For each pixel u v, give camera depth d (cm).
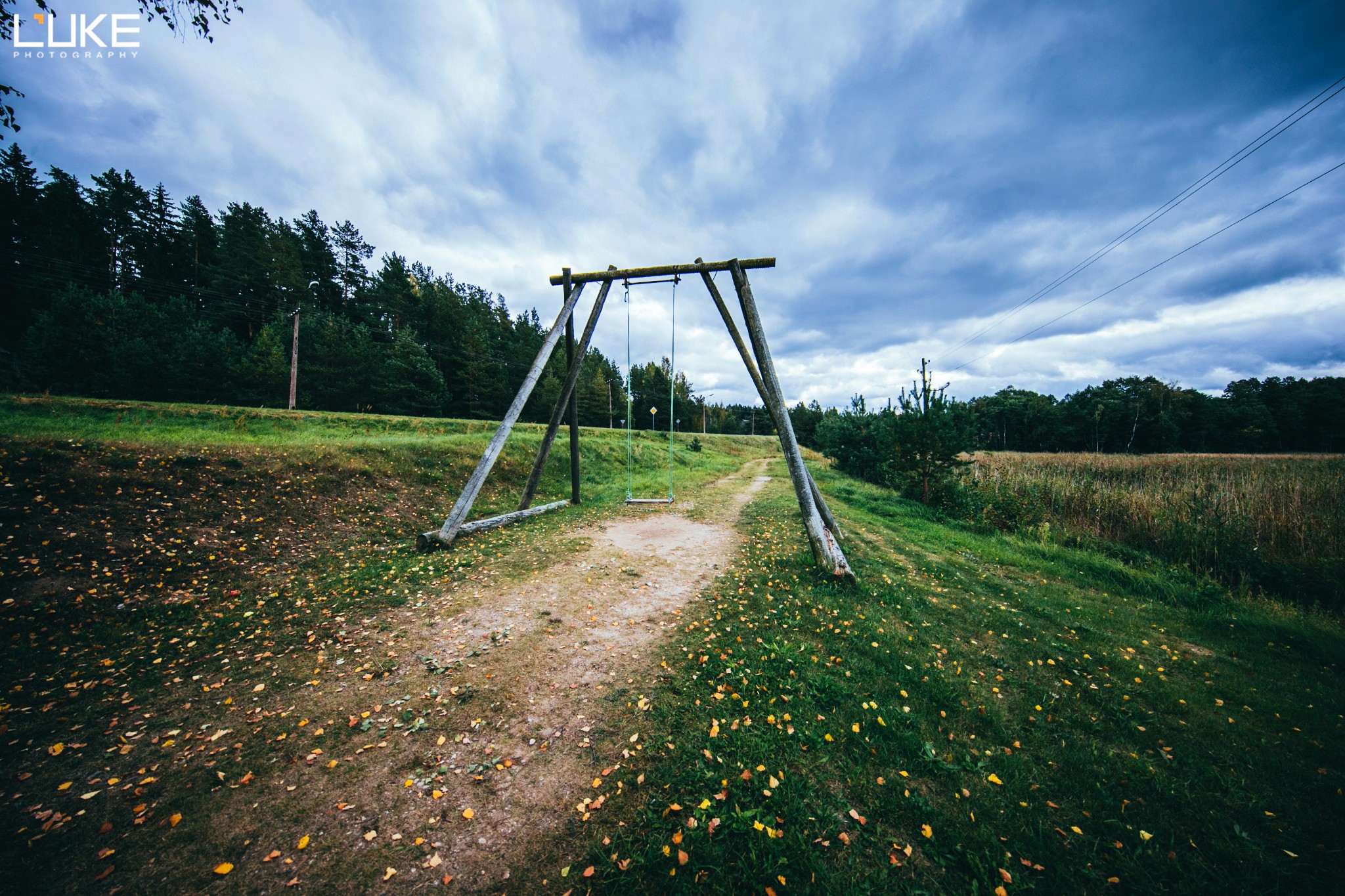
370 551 788
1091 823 280
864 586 652
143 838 257
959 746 339
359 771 307
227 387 2659
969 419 1534
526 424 2745
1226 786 316
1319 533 876
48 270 2711
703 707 367
